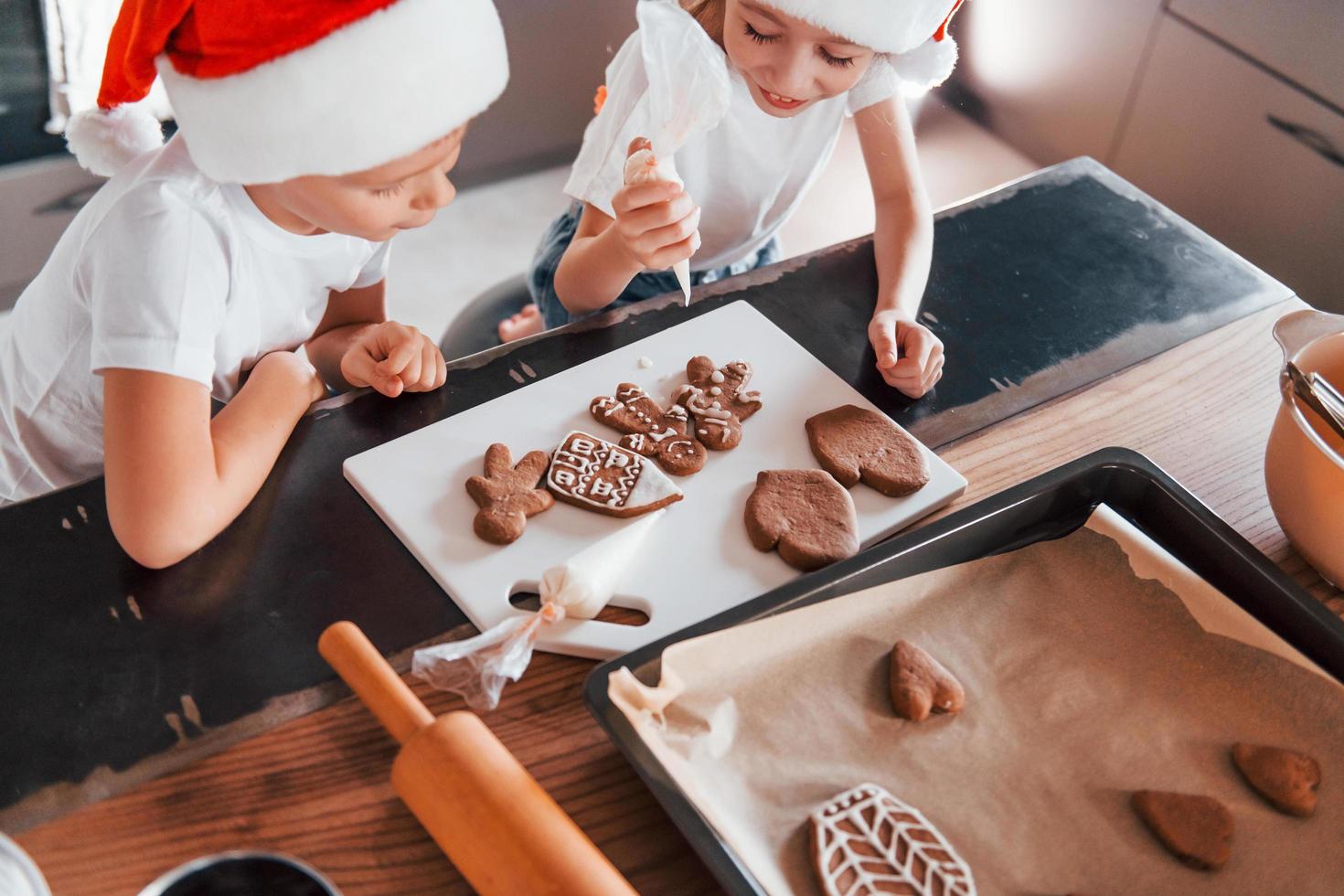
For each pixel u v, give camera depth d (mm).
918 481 838
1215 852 626
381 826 632
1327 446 740
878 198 1188
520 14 2326
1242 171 2111
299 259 993
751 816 624
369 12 688
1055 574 775
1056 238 1146
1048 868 626
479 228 2441
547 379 922
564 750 679
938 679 689
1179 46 2148
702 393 901
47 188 2029
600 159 1181
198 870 579
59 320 955
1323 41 1861
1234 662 718
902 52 996
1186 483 877
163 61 736
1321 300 2047
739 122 1266
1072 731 688
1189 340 1029
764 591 771
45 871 598
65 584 746
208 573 760
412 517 800
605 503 806
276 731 673
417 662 700
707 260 1409
